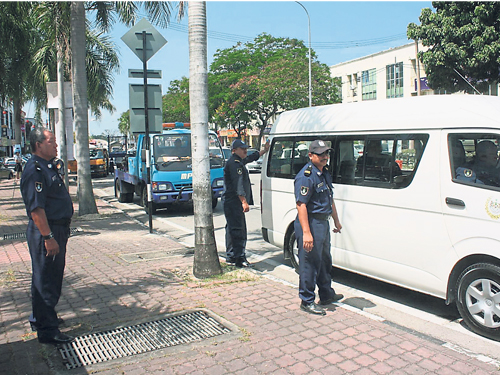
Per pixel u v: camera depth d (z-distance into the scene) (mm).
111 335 4277
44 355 3836
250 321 4562
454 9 16766
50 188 3961
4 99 21703
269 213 6836
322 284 5023
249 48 36594
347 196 5480
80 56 11656
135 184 13914
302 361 3697
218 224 11219
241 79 34188
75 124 11906
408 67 33969
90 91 22203
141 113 9234
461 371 3529
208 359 3752
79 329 4422
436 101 4715
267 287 5703
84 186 12039
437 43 17562
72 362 3730
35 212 3775
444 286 4453
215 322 4559
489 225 4055
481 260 4152
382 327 4410
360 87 39750
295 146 6371
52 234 3875
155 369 3596
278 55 34875
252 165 28906
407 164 4824
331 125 5809
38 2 15117
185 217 12516
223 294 5430
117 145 31688
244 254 6777
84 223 11156
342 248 5590
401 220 4824
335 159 5699
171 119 56531
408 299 5371
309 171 4676
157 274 6332
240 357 3777
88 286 5812
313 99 32062
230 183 6633
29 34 18719
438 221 4469
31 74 21922
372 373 3496
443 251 4430
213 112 37125
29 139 3986
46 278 3994
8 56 19125
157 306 5039
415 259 4699
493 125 4133
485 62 16266
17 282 6047
